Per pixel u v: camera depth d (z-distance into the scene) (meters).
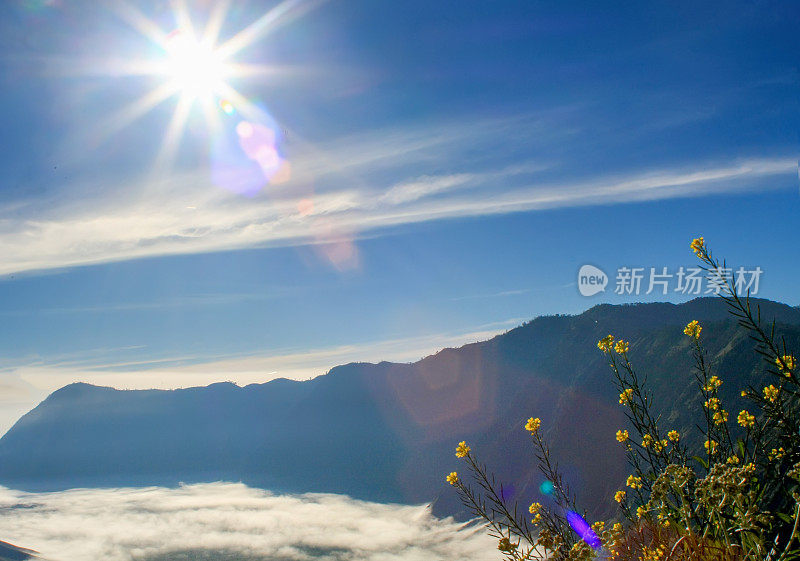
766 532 2.15
